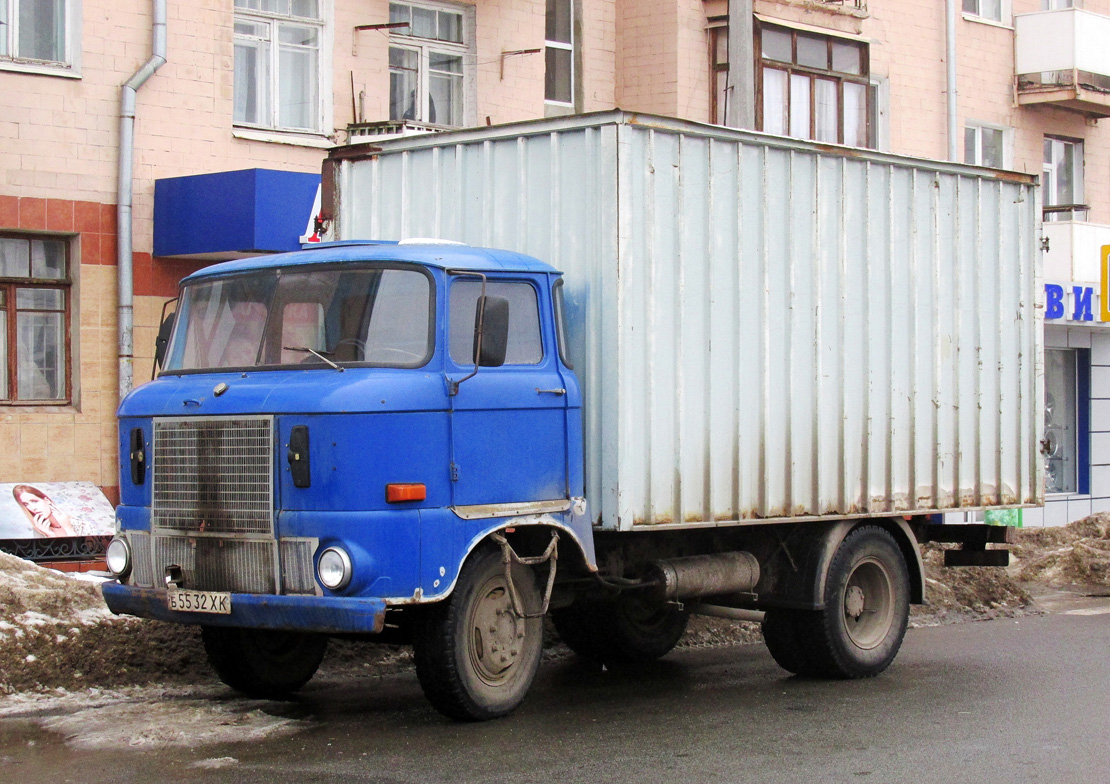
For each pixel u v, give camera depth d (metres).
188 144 15.64
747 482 9.37
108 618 9.46
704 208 9.17
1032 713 8.63
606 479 8.56
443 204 9.50
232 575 7.70
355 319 7.89
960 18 24.94
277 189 14.23
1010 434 11.28
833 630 9.84
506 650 8.17
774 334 9.60
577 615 10.49
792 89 21.62
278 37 16.70
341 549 7.34
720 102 21.11
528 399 8.20
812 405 9.83
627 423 8.55
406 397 7.57
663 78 20.83
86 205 14.84
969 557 11.26
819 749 7.56
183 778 6.77
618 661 10.69
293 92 16.84
